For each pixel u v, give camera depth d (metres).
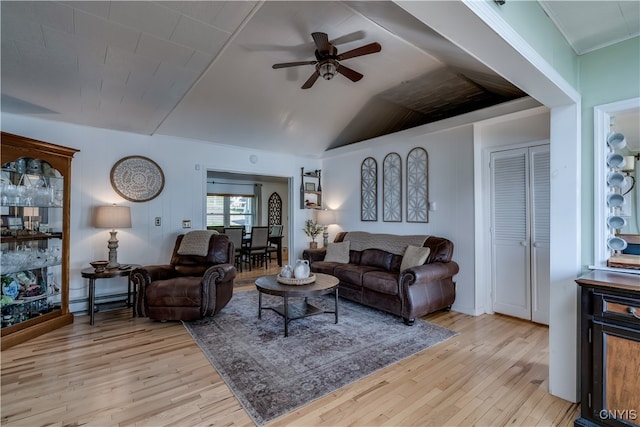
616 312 1.62
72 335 3.07
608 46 2.01
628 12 1.74
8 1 1.76
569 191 2.07
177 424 1.77
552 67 1.79
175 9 1.84
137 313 3.40
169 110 3.49
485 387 2.16
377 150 5.07
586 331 1.73
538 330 3.20
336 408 1.92
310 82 3.22
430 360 2.54
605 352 1.65
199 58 2.40
